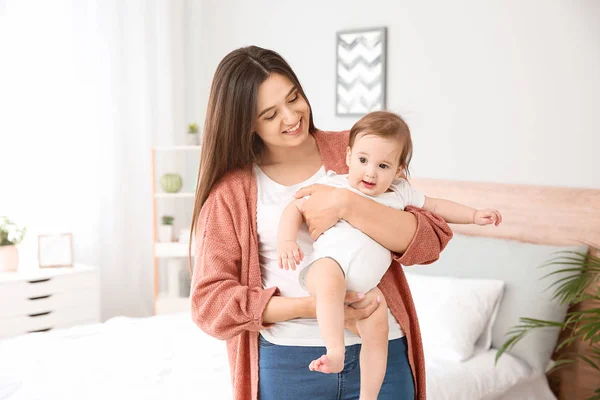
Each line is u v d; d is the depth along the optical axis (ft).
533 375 8.96
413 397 5.35
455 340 8.83
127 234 14.26
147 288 14.64
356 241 4.95
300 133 5.31
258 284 5.29
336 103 12.52
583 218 9.61
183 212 15.29
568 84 9.85
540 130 10.16
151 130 14.49
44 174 13.00
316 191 5.18
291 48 13.23
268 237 5.39
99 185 13.69
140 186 14.35
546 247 9.68
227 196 5.44
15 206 12.73
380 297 5.03
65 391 7.22
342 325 4.64
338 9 12.43
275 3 13.42
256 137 5.67
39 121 12.85
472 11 10.78
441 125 11.25
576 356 9.49
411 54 11.54
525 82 10.28
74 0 13.10
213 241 5.31
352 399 5.13
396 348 5.24
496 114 10.62
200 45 14.88
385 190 5.26
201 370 7.90
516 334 9.20
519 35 10.30
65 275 12.25
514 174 10.47
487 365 8.71
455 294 9.34
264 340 5.24
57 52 12.96
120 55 13.84
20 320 11.72
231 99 5.20
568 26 9.80
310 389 5.08
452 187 11.04
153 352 8.54
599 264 8.50
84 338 9.20
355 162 5.21
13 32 12.44
